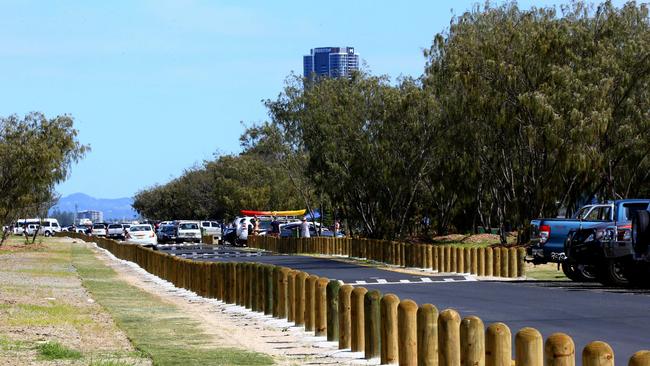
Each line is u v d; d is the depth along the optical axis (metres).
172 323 43.84
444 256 81.00
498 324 23.55
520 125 106.50
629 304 49.12
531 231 70.81
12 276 76.75
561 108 101.31
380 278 73.06
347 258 111.38
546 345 20.80
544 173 105.31
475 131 113.00
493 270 74.25
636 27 109.31
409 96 123.81
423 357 27.34
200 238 185.25
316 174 137.00
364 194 136.25
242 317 47.06
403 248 92.44
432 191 140.50
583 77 102.75
